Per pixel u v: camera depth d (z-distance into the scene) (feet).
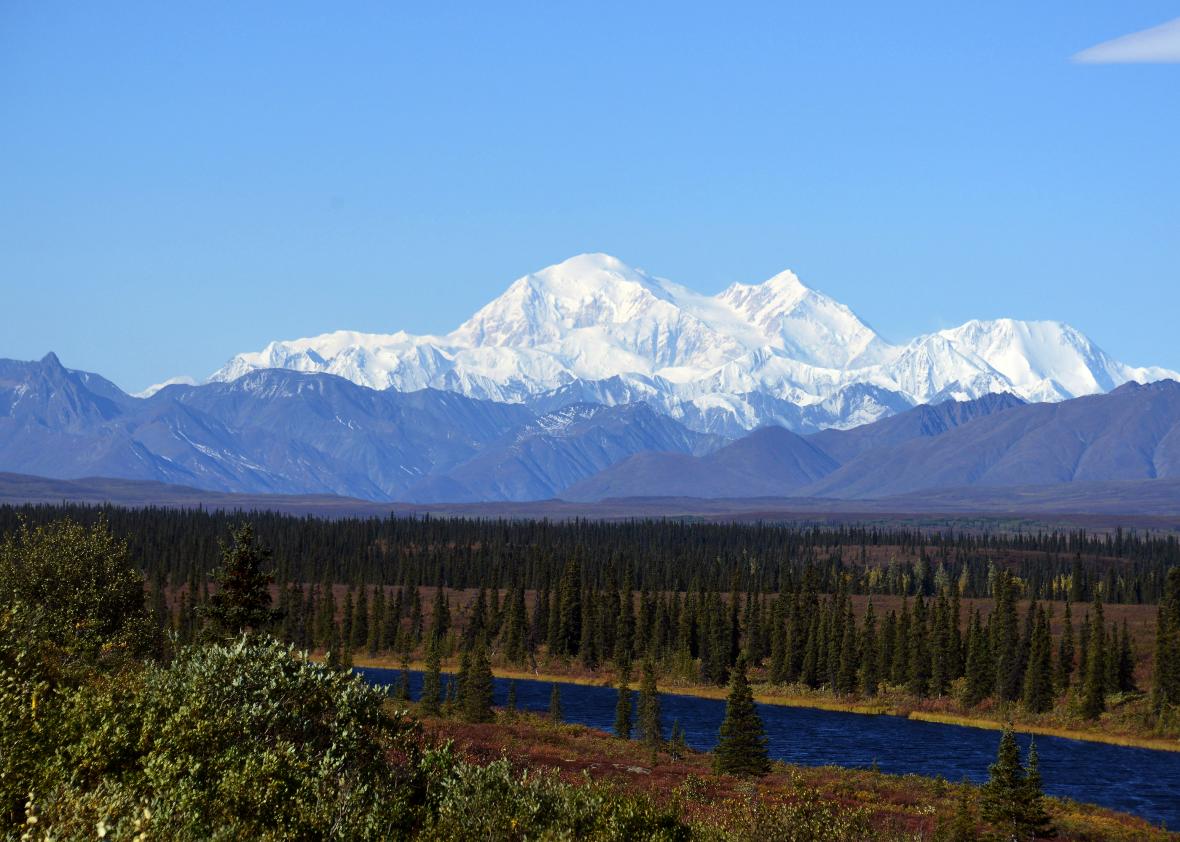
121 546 274.77
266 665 136.46
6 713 110.22
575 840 130.72
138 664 175.73
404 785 133.18
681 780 301.02
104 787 103.45
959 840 254.47
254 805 110.63
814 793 177.17
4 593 244.83
